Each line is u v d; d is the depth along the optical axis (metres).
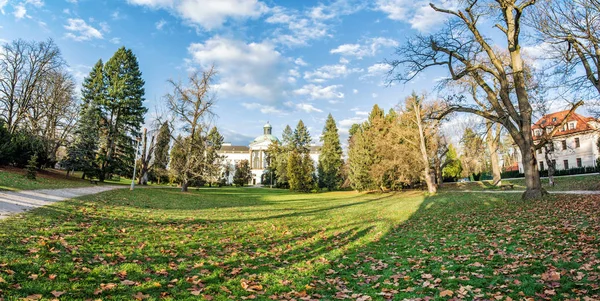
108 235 8.34
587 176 31.56
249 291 5.12
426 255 7.47
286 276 6.08
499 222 10.83
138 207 16.52
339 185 57.72
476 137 21.56
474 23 16.48
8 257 5.20
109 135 40.75
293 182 51.84
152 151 46.03
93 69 43.44
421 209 18.38
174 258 6.85
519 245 7.37
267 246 8.77
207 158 40.66
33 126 32.66
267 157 81.88
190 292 4.89
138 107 43.78
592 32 11.71
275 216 16.14
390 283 5.57
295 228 12.13
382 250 8.40
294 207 22.62
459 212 15.30
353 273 6.34
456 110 18.22
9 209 10.28
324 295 5.10
